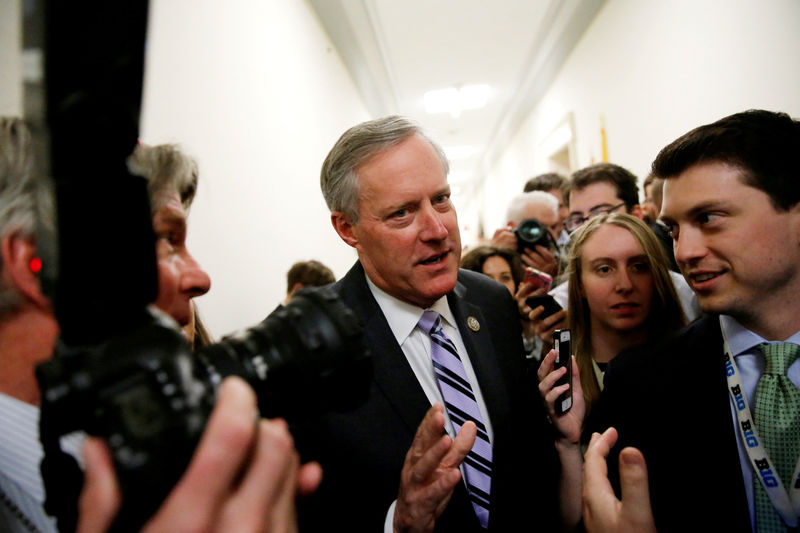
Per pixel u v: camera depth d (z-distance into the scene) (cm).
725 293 69
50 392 24
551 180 291
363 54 390
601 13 340
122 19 24
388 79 466
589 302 120
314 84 292
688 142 71
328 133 324
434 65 446
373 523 76
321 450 79
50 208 24
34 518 40
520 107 575
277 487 26
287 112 240
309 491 31
